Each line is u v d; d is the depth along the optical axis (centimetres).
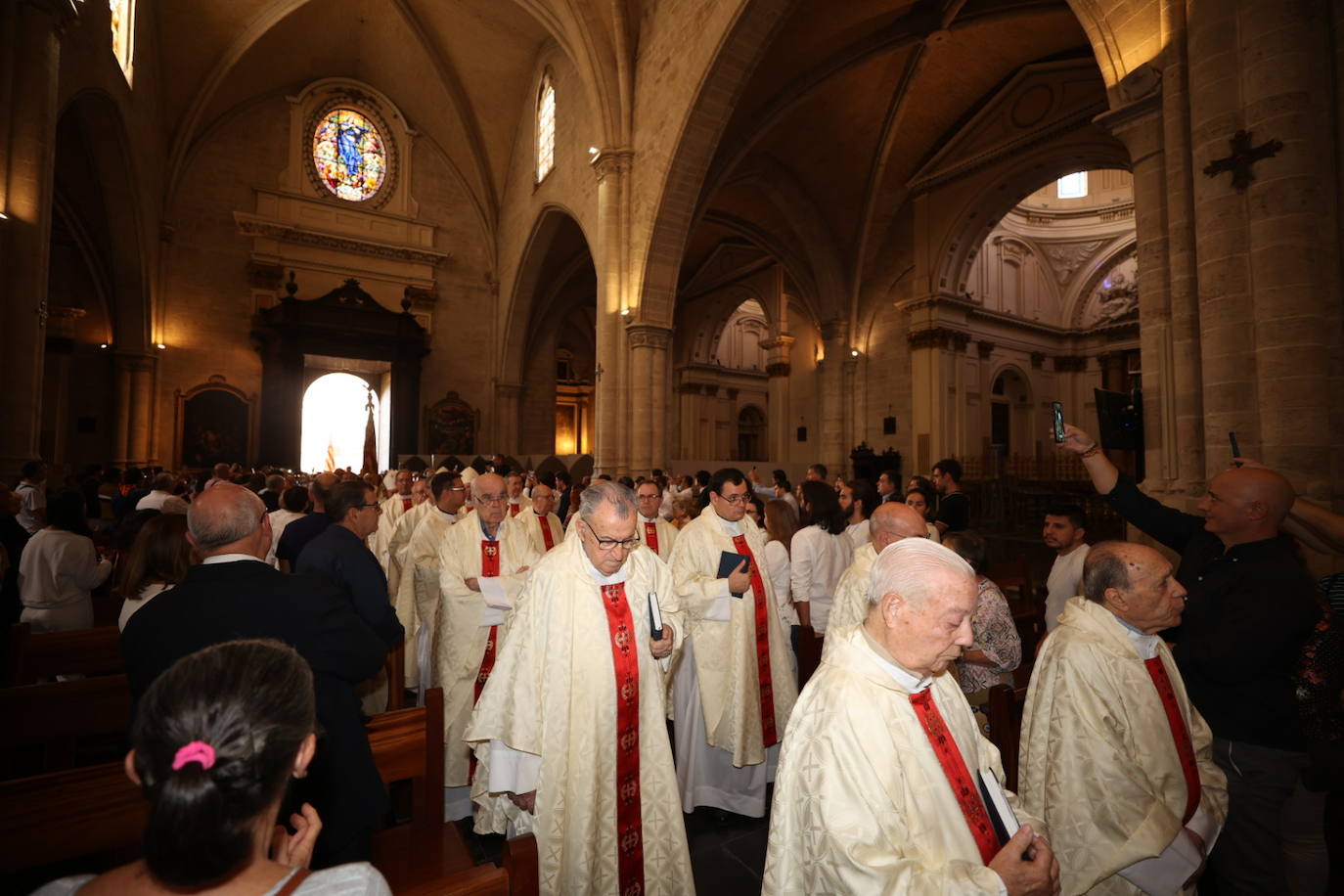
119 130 1470
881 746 151
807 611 454
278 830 126
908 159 1906
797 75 1515
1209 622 252
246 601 194
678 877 264
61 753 246
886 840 143
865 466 1892
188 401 1941
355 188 2253
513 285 2327
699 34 1230
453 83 2227
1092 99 1509
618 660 264
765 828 371
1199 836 208
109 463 1831
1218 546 270
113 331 1858
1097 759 200
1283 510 251
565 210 1873
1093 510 1719
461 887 172
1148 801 196
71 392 1853
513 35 2081
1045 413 2633
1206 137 468
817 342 2483
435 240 2373
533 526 603
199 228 2002
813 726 157
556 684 253
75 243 1838
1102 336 2616
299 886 98
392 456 2177
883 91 1684
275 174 2122
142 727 96
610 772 257
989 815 168
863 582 327
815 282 2192
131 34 1515
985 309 2370
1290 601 236
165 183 1928
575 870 242
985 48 1568
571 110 1869
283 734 99
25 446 797
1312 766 233
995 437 2520
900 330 2028
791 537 494
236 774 92
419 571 486
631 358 1441
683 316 3045
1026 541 1506
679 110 1294
